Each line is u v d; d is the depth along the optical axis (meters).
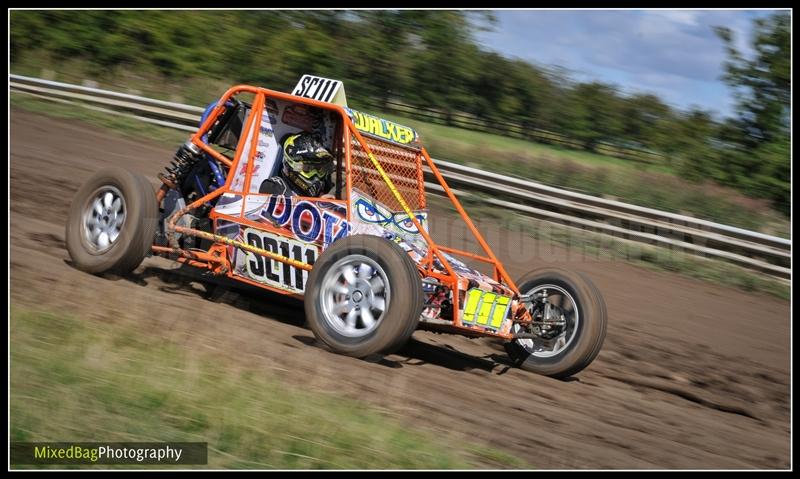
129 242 6.07
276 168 6.43
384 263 5.15
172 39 25.09
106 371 4.06
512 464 3.82
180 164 6.47
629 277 10.55
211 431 3.62
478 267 9.92
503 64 29.64
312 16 27.69
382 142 6.27
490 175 13.00
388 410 4.29
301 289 5.86
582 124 29.05
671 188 15.98
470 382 5.36
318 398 4.22
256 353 4.89
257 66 25.31
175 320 5.30
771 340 8.71
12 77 17.62
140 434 3.48
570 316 6.12
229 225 6.23
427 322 5.49
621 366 6.97
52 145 13.19
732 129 20.75
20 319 4.58
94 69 23.67
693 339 8.31
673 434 4.94
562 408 5.13
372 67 27.36
